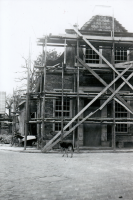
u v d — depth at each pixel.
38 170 9.54
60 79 18.78
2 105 32.16
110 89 17.02
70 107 18.53
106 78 18.91
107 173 8.96
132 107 18.72
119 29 20.09
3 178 8.12
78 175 8.61
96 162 11.66
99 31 18.98
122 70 17.53
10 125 35.19
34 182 7.57
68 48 19.00
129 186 7.09
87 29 19.81
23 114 26.64
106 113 18.52
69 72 17.80
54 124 18.39
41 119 16.59
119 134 18.66
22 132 27.19
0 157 13.41
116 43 17.78
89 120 17.52
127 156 14.12
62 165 10.76
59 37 16.95
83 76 18.77
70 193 6.34
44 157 13.57
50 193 6.34
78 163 11.34
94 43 17.80
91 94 17.02
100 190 6.64
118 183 7.45
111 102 18.22
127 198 5.92
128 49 18.77
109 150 16.86
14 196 6.07
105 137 18.41
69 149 13.78
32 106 25.23
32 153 15.62
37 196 6.07
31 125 26.08
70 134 18.33
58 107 18.64
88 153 15.82
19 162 11.60
